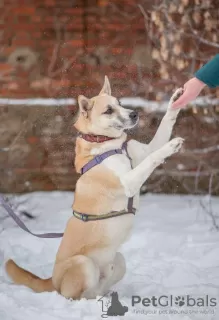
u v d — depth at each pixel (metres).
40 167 9.71
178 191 9.69
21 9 9.88
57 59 9.86
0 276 5.77
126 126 5.18
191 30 9.02
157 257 6.40
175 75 9.23
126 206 5.07
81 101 5.20
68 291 4.99
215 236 7.24
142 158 5.24
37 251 6.85
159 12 9.21
